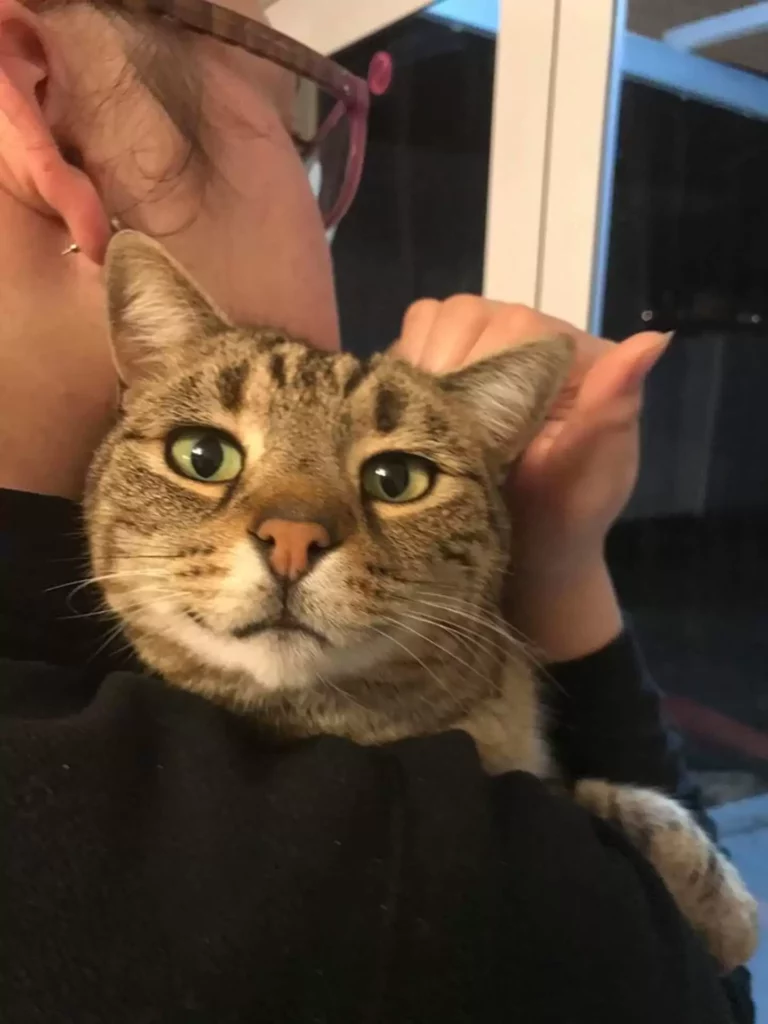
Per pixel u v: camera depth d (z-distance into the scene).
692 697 0.48
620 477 0.23
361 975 0.13
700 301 0.42
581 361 0.24
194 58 0.24
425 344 0.25
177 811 0.14
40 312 0.21
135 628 0.21
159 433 0.21
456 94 0.44
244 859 0.14
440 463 0.22
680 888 0.22
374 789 0.15
